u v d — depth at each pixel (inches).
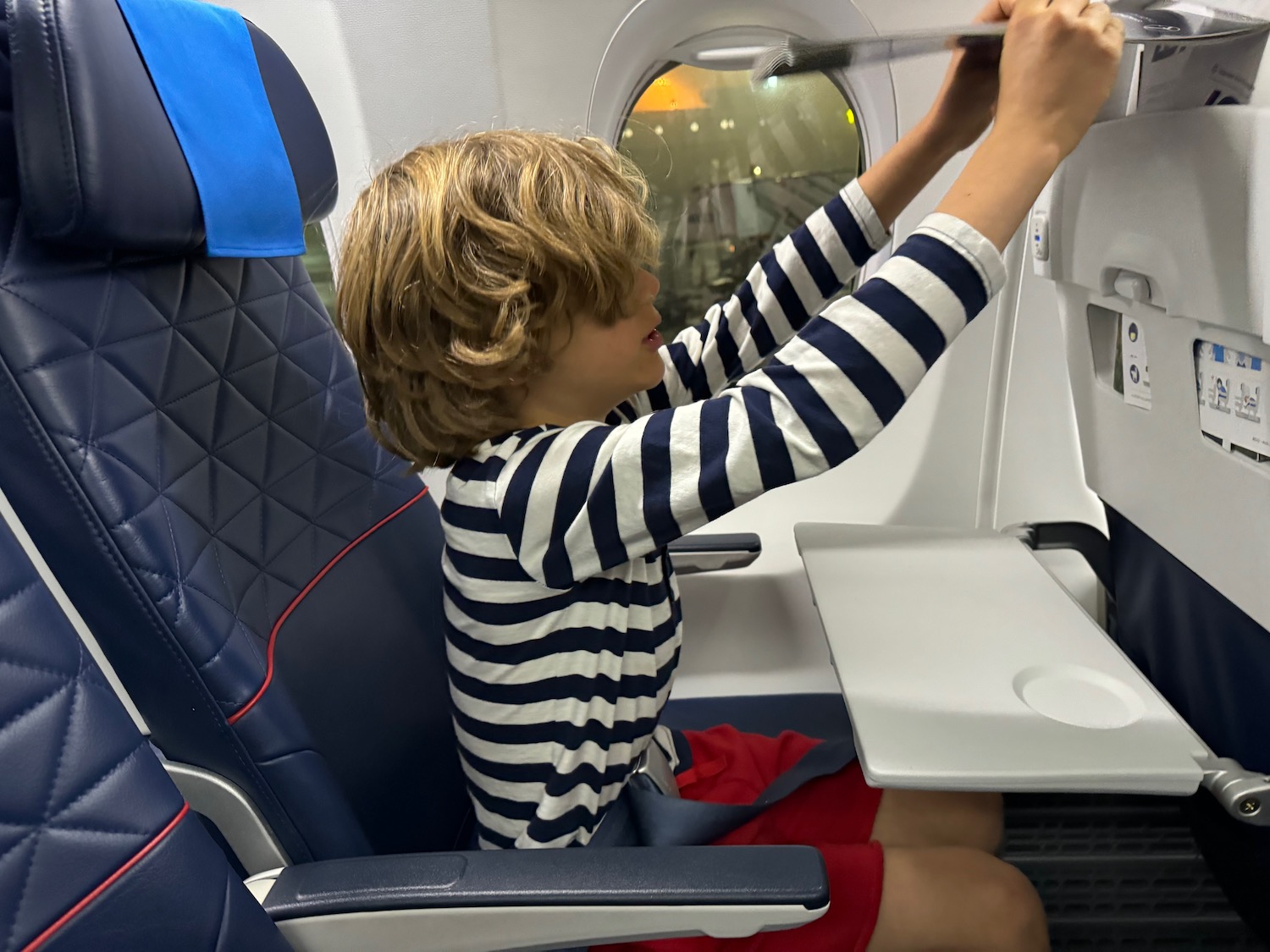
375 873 25.4
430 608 37.1
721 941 28.6
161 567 25.3
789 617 54.6
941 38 25.7
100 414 25.0
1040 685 30.2
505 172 26.7
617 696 30.2
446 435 29.0
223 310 30.6
